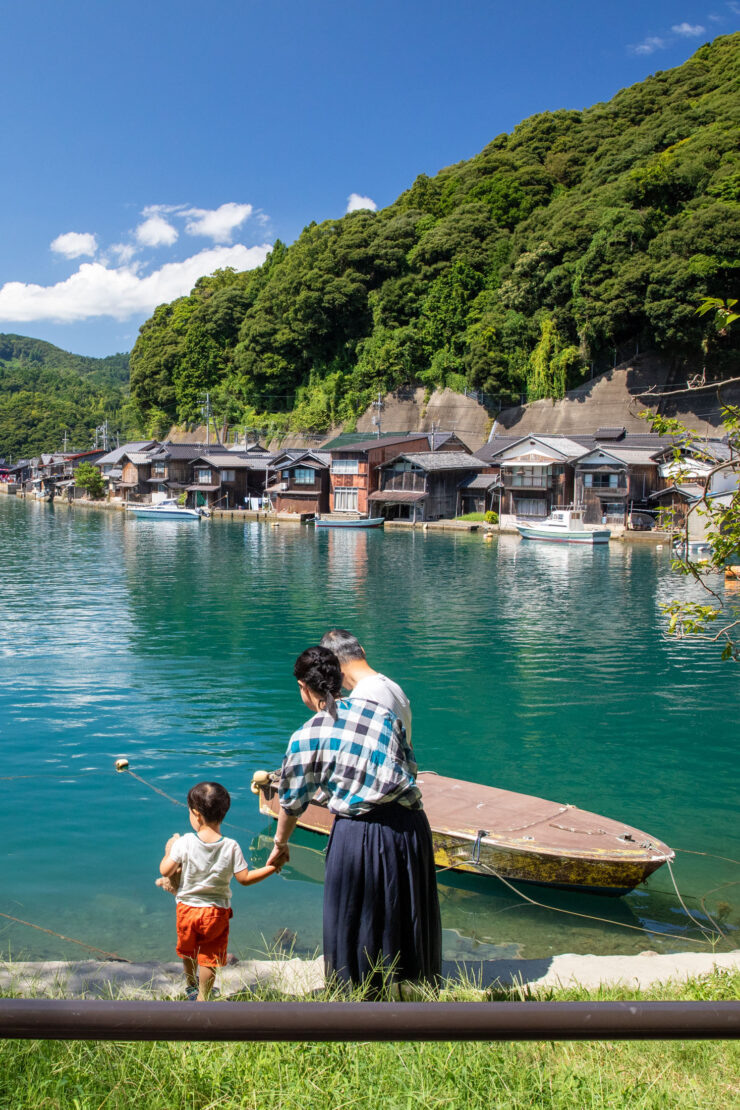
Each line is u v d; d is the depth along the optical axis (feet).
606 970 18.16
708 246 202.08
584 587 106.22
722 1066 12.14
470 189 313.12
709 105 264.52
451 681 58.08
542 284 245.04
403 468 218.79
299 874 28.78
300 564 131.95
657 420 22.59
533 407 243.81
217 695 53.21
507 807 30.58
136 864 29.30
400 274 303.68
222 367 358.02
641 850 26.58
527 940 24.39
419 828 13.80
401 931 13.47
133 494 301.02
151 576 115.24
